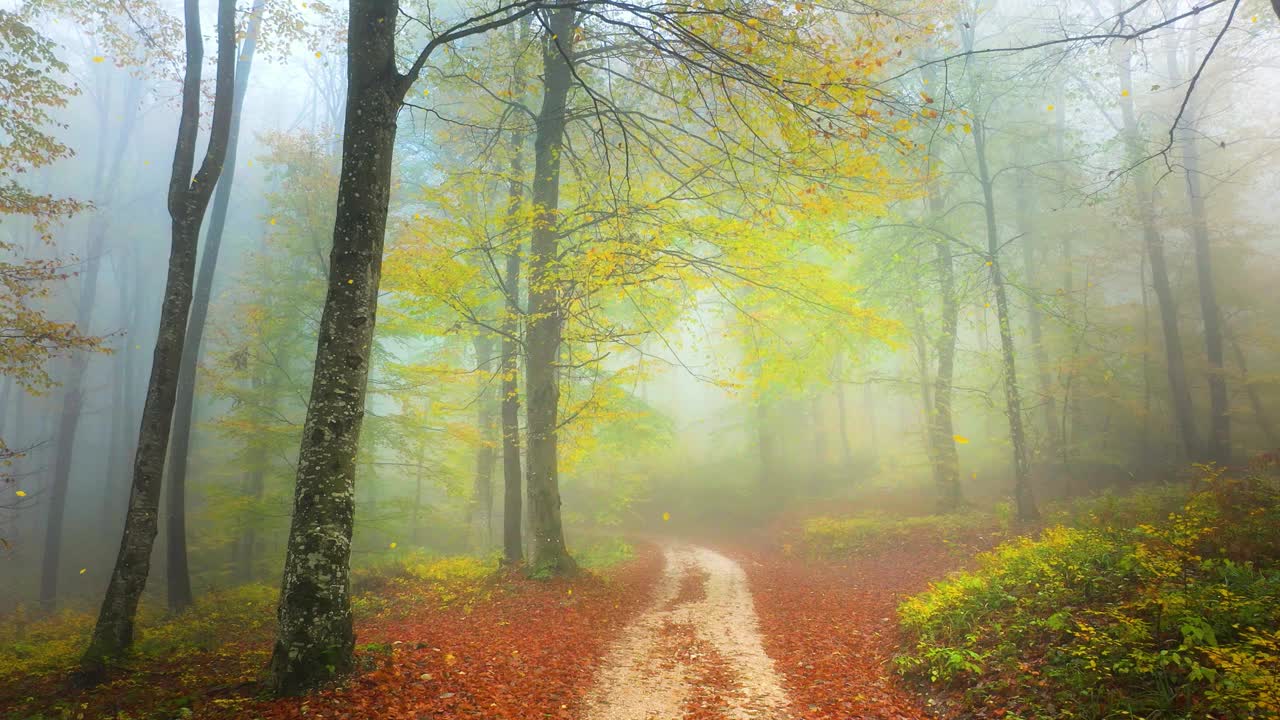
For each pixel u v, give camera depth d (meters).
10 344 9.64
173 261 8.39
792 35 7.44
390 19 6.67
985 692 5.28
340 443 5.96
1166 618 5.10
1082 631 5.49
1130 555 6.68
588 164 13.16
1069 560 7.36
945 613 7.07
